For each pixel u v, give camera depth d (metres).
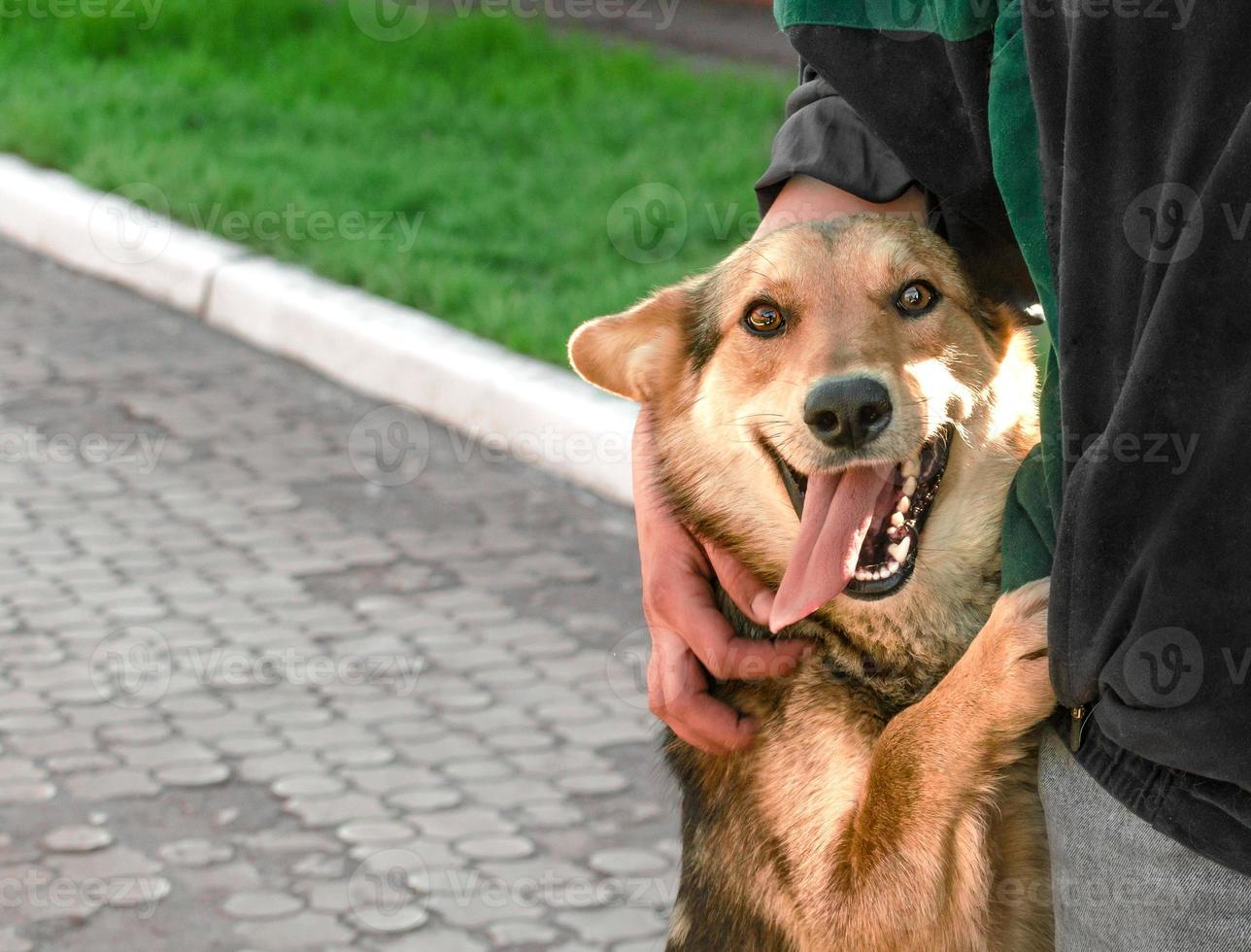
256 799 4.16
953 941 2.25
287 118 10.62
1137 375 1.55
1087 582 1.61
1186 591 1.54
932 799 2.16
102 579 5.46
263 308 7.81
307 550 5.72
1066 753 1.74
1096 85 1.62
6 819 4.04
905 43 2.01
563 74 11.52
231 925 3.62
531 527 5.95
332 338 7.45
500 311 7.30
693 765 2.68
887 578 2.46
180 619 5.19
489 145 10.10
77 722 4.53
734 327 2.73
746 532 2.76
